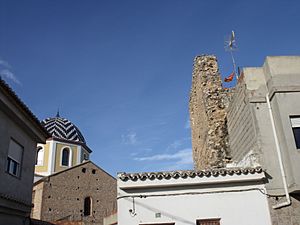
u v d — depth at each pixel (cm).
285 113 1255
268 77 1351
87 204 4141
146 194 1226
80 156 4450
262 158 1267
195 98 2209
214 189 1234
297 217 1191
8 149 1435
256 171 1233
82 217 3994
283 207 1200
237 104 1541
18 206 1491
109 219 3062
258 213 1202
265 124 1316
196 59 2103
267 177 1245
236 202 1217
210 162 1705
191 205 1215
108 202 4259
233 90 1848
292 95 1283
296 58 1359
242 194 1227
